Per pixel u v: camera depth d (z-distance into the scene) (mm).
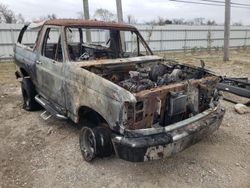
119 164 3920
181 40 26172
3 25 17594
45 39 5062
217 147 4430
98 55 5234
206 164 3918
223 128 5199
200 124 3555
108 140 3629
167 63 5113
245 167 3859
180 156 4125
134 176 3635
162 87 3404
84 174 3688
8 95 7664
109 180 3551
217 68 13516
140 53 5641
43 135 4914
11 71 13180
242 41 31656
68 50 4383
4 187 3430
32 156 4184
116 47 5699
